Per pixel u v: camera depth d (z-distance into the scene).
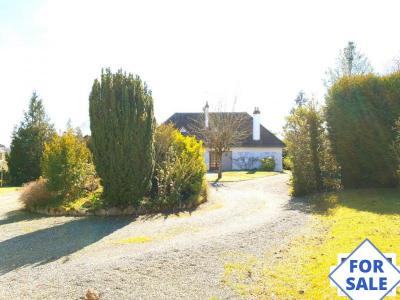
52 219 11.47
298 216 10.23
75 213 12.08
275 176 25.86
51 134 29.47
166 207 12.65
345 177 14.93
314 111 15.41
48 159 13.27
